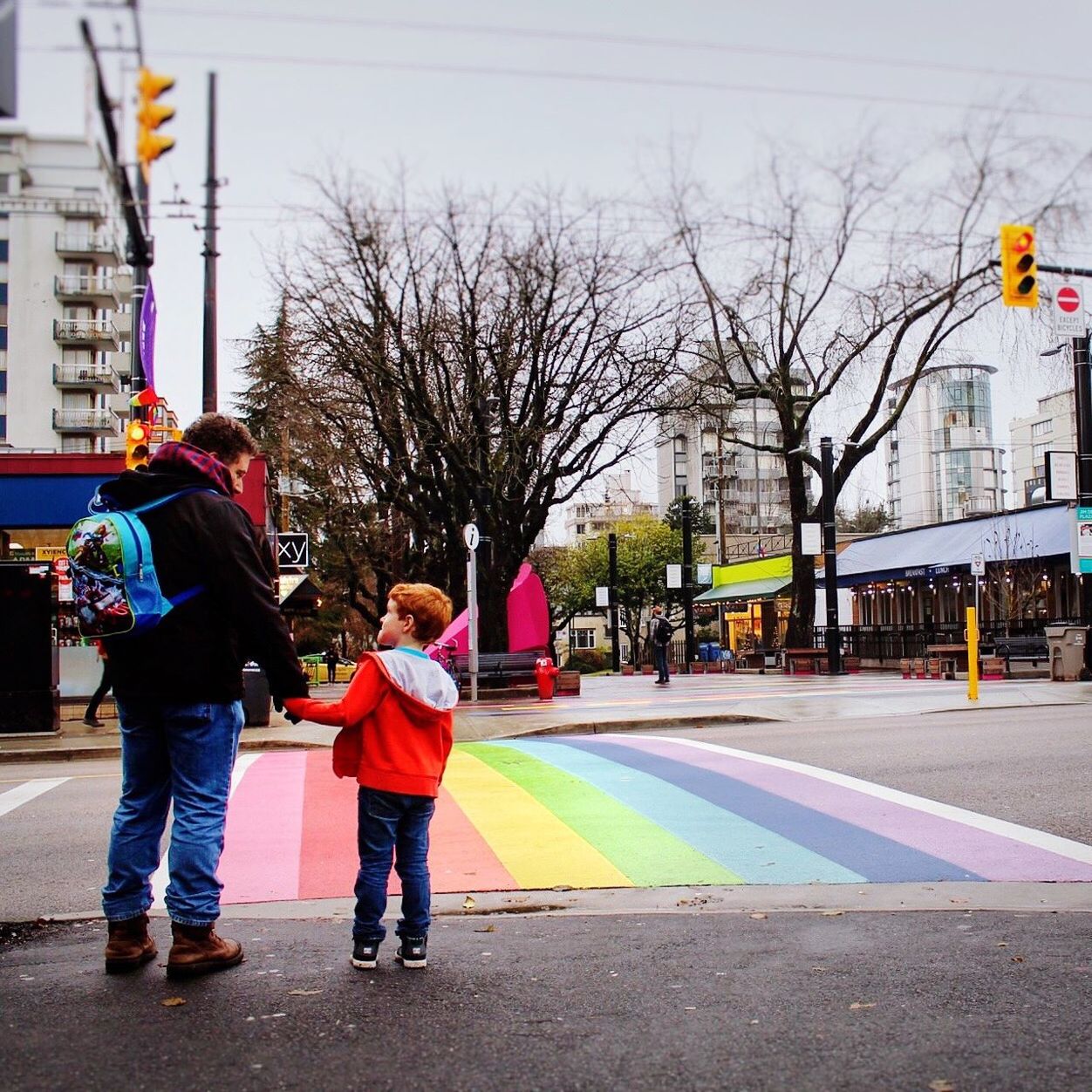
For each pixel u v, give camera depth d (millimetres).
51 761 13867
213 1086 3295
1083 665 23234
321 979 4383
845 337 33875
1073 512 23500
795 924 5363
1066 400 84750
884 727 13656
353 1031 3760
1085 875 6465
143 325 15742
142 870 4539
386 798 4504
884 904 5809
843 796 8797
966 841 7316
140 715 4488
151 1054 3537
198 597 4434
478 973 4477
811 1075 3381
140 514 4445
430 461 30656
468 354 28125
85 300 60438
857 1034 3732
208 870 4461
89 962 4688
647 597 75188
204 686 4422
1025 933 5113
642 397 29203
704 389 31344
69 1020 3869
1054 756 10594
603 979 4402
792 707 17062
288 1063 3471
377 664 4508
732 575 57094
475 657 21047
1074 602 34188
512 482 29078
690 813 8328
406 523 39250
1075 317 19000
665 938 5082
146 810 4570
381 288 28422
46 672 15297
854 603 47219
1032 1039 3686
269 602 4480
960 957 4699
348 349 28234
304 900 6051
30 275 58750
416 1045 3633
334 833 7809
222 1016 3908
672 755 11180
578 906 5875
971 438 121812
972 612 17812
